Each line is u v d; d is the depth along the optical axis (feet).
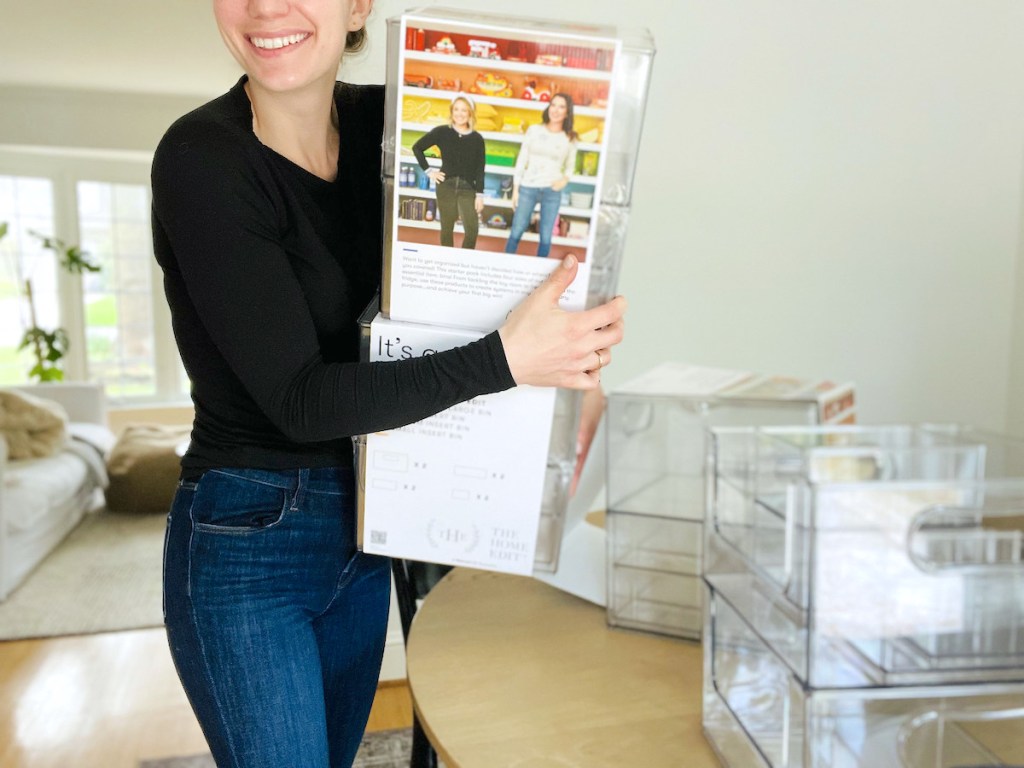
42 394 17.15
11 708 8.33
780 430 2.82
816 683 2.19
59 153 19.52
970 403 9.14
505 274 2.78
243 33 2.89
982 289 8.93
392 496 3.10
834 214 8.48
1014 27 8.49
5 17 12.37
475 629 3.50
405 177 2.65
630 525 3.57
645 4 7.77
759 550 2.45
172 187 2.87
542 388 2.89
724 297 8.41
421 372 2.76
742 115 8.13
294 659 3.34
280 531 3.37
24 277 20.25
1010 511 2.20
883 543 2.17
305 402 2.86
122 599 11.20
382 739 7.32
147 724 8.00
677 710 2.87
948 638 2.23
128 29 13.07
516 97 2.53
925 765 2.22
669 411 3.58
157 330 21.33
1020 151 8.73
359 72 7.08
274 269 2.95
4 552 11.20
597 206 2.64
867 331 8.77
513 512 3.07
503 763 2.53
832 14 8.13
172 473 15.49
